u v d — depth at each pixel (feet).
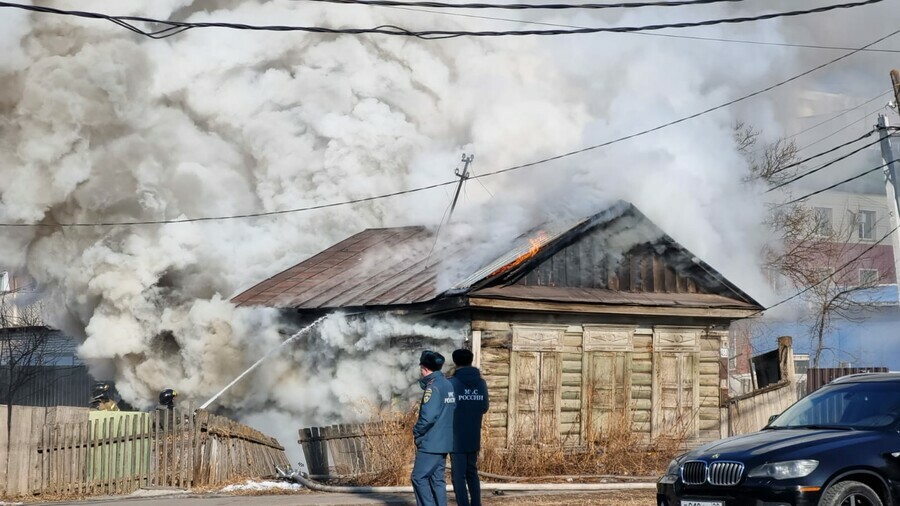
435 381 34.58
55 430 50.39
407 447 49.08
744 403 63.87
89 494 48.96
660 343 61.57
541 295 57.31
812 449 30.96
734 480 31.48
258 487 47.67
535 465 53.26
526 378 56.95
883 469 30.99
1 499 48.21
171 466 48.49
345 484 48.96
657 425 60.64
